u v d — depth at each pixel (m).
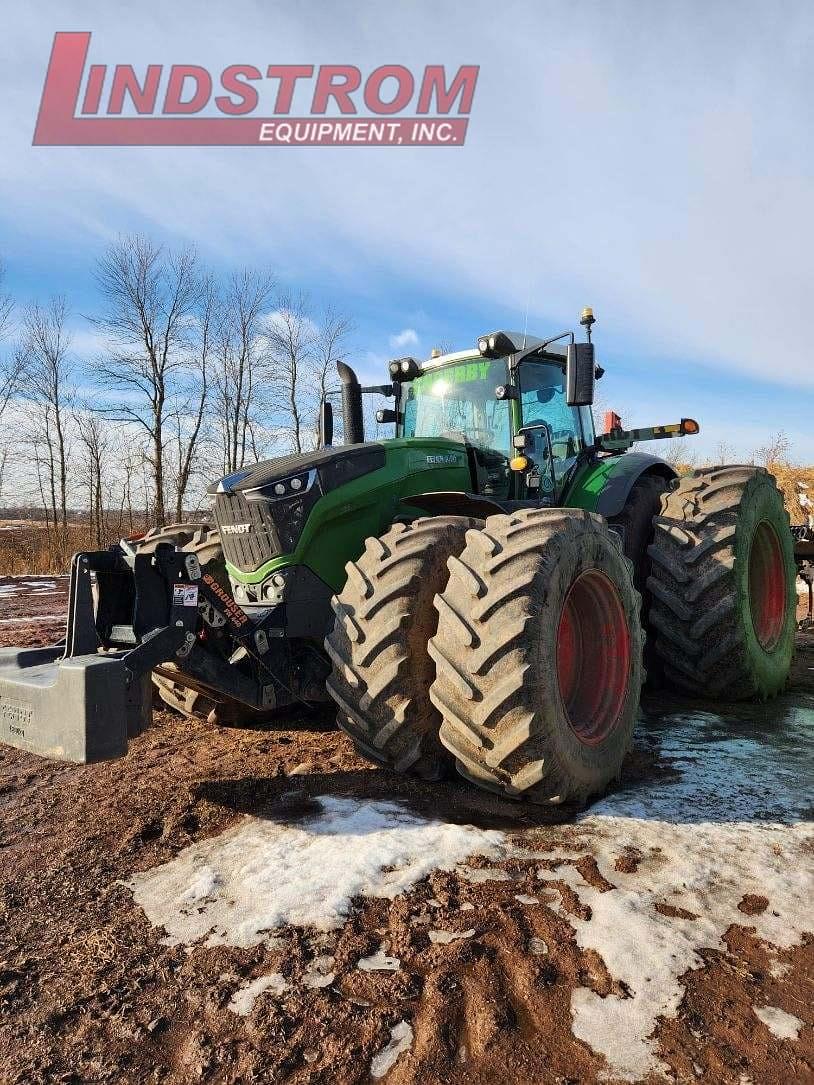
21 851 2.37
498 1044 1.47
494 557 2.58
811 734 3.64
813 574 7.02
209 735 3.65
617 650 3.09
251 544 3.24
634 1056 1.44
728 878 2.12
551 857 2.24
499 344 3.85
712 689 4.13
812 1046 1.47
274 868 2.17
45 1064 1.44
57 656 2.72
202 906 1.98
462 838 2.34
